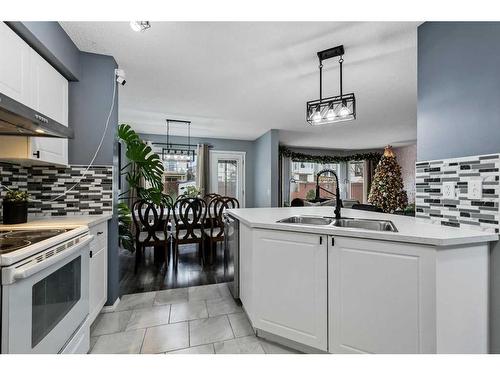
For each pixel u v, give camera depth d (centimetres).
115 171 230
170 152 517
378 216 208
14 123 136
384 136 582
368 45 208
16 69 146
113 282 218
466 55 144
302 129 514
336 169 792
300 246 154
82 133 217
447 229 139
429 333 117
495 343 126
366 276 133
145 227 312
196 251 404
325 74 264
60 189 212
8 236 130
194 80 278
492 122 132
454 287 119
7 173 197
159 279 286
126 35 194
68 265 133
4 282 91
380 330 130
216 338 175
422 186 171
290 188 747
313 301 150
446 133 156
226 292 251
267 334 172
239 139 612
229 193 611
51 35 170
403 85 293
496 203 129
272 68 249
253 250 172
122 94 321
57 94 194
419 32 178
